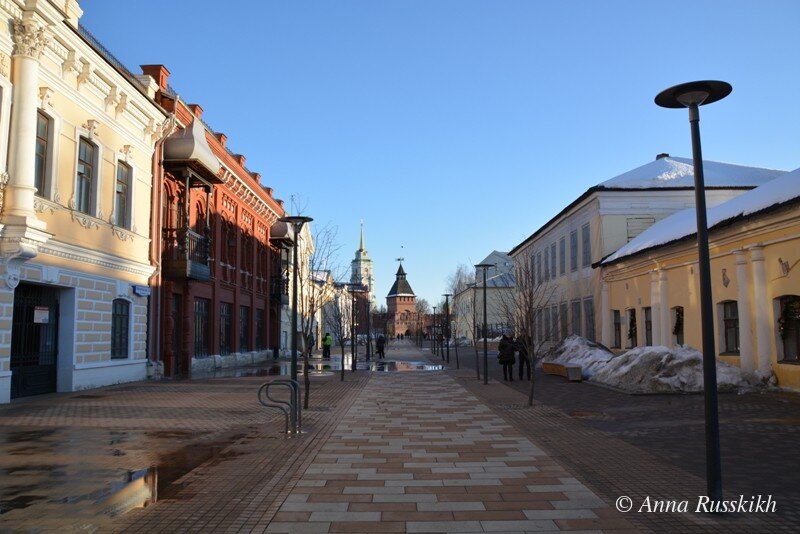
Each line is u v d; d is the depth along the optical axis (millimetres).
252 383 20609
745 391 15992
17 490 6945
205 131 25875
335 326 45938
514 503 6434
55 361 17078
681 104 6703
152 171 22328
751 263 17328
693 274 21094
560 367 23750
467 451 9203
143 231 21594
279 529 5633
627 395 16625
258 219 37781
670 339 22906
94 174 18422
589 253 32875
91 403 14750
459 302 85500
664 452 9023
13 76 14586
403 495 6754
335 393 17969
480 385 20797
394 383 21672
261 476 7637
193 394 16953
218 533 5520
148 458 8672
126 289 20188
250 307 35875
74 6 17594
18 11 14539
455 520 5871
